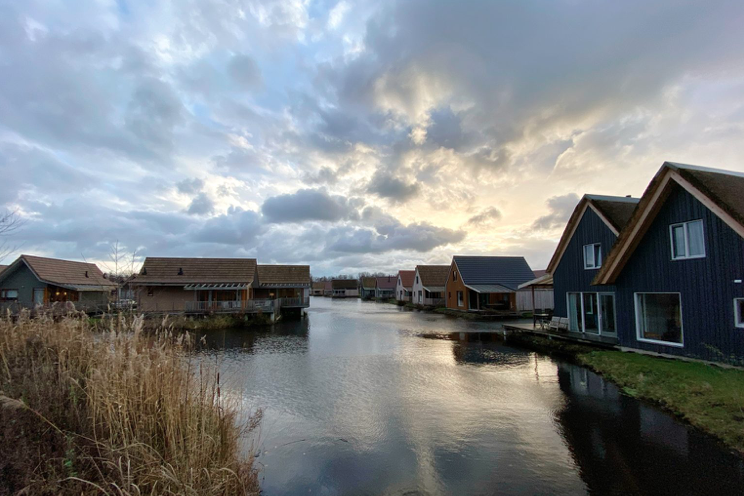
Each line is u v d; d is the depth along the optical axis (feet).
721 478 16.34
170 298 91.20
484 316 99.25
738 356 29.37
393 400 28.09
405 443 20.67
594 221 49.14
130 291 64.80
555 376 34.73
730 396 23.50
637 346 38.52
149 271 93.09
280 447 20.22
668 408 24.77
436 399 28.25
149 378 14.10
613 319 46.24
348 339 61.26
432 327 78.59
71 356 17.21
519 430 22.20
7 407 11.32
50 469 10.59
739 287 29.40
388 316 108.88
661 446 19.47
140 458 12.03
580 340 46.06
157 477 11.56
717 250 31.12
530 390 30.25
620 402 26.71
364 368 39.11
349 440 21.09
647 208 36.06
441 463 18.38
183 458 12.60
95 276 104.37
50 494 10.07
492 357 44.50
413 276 192.75
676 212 34.65
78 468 11.25
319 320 95.71
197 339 61.11
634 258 38.96
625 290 40.01
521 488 16.03
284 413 25.40
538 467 17.80
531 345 52.95
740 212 28.66
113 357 14.60
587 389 30.17
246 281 96.68
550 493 15.61
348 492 15.98
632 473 16.99
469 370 37.73
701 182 31.14
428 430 22.43
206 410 15.21
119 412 12.87
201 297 94.12
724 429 20.31
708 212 31.83
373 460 18.76
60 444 11.57
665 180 34.53
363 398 28.60
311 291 360.69
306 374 36.55
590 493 15.53
